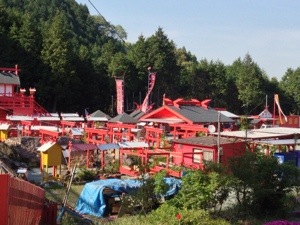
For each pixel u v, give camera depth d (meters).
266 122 74.06
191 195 17.00
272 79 127.50
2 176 9.70
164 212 16.11
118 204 20.23
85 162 31.72
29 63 80.69
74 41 101.69
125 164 30.55
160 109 51.94
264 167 19.22
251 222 17.52
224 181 17.56
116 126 43.44
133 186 20.66
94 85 87.81
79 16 105.06
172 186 20.23
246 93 108.50
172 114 51.25
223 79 109.81
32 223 12.95
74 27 103.62
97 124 56.09
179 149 31.95
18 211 11.03
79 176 26.50
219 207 19.34
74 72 80.50
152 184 18.59
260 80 114.19
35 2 138.25
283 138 33.59
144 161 29.75
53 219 15.15
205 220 15.13
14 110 56.69
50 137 35.44
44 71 79.62
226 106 110.00
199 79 107.69
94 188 20.25
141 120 53.38
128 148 30.72
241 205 19.05
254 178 18.81
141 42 102.06
